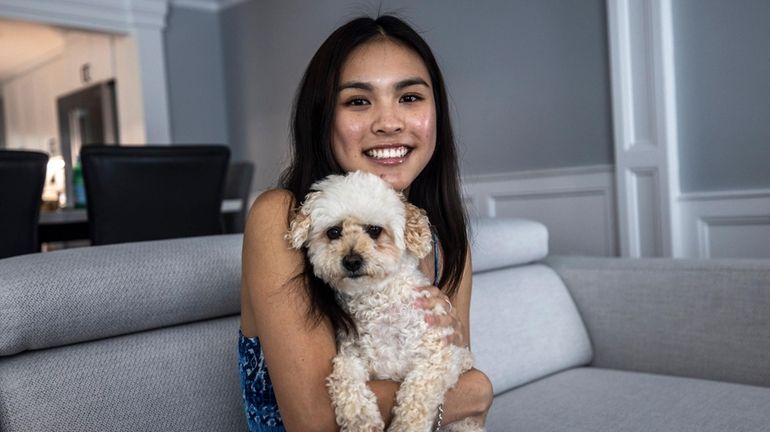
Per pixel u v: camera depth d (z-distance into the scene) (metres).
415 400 0.90
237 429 1.21
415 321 0.96
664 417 1.39
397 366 0.95
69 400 1.03
